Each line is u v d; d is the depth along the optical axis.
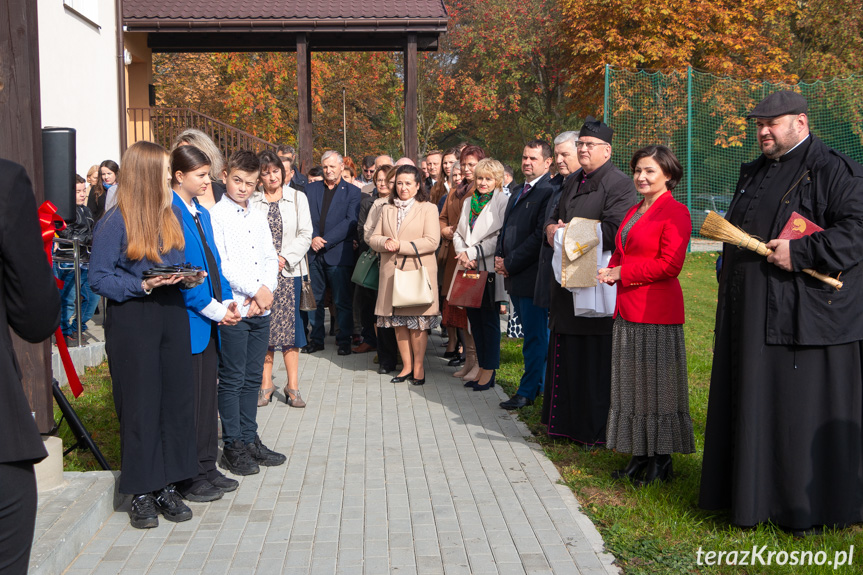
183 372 4.22
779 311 3.91
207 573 3.63
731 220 4.23
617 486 4.74
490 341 7.07
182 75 29.56
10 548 2.20
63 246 8.19
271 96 30.77
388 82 44.62
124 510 4.35
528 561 3.75
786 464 3.94
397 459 5.30
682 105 19.92
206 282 4.39
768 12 29.56
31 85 4.23
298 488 4.76
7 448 2.15
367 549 3.89
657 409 4.60
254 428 5.23
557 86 42.78
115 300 3.96
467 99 42.56
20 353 4.39
